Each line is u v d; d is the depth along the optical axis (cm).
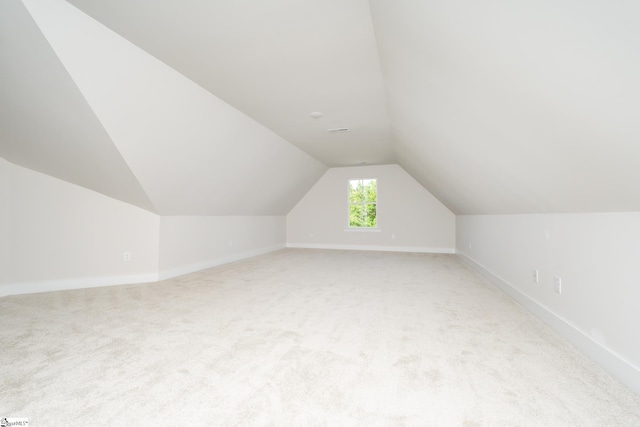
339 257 661
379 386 162
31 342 216
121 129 282
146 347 209
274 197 686
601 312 187
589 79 100
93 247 395
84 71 229
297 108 379
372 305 310
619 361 169
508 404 146
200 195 459
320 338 226
